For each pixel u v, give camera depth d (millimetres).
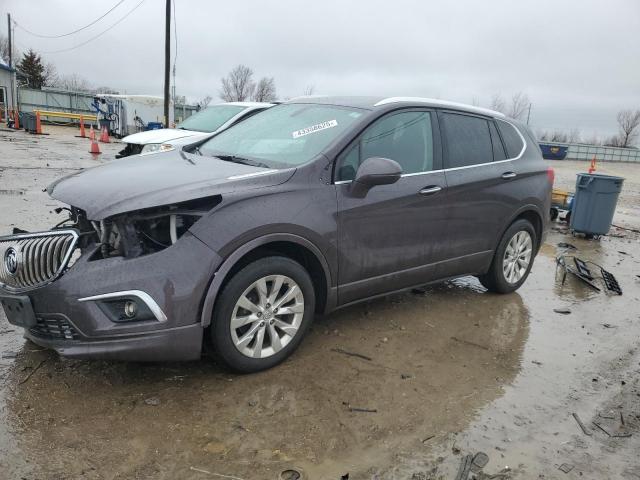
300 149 3971
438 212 4445
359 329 4379
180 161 4047
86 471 2568
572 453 3010
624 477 2844
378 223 4000
